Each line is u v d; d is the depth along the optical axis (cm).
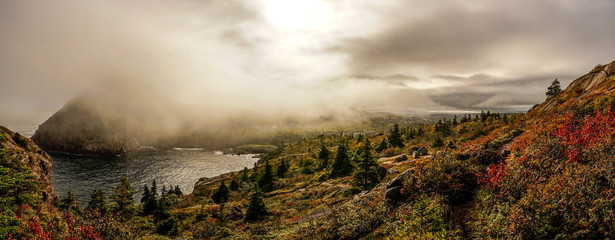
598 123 1429
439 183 1235
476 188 1189
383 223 1302
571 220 689
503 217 849
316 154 11844
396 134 8419
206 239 2702
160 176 17475
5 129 3688
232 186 8312
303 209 3231
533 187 925
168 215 4384
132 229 2192
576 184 801
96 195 4575
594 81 3581
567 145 1161
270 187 6469
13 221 1538
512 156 1379
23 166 2389
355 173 3266
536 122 2441
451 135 7588
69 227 1852
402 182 1496
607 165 855
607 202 677
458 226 972
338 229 1474
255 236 2144
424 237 912
